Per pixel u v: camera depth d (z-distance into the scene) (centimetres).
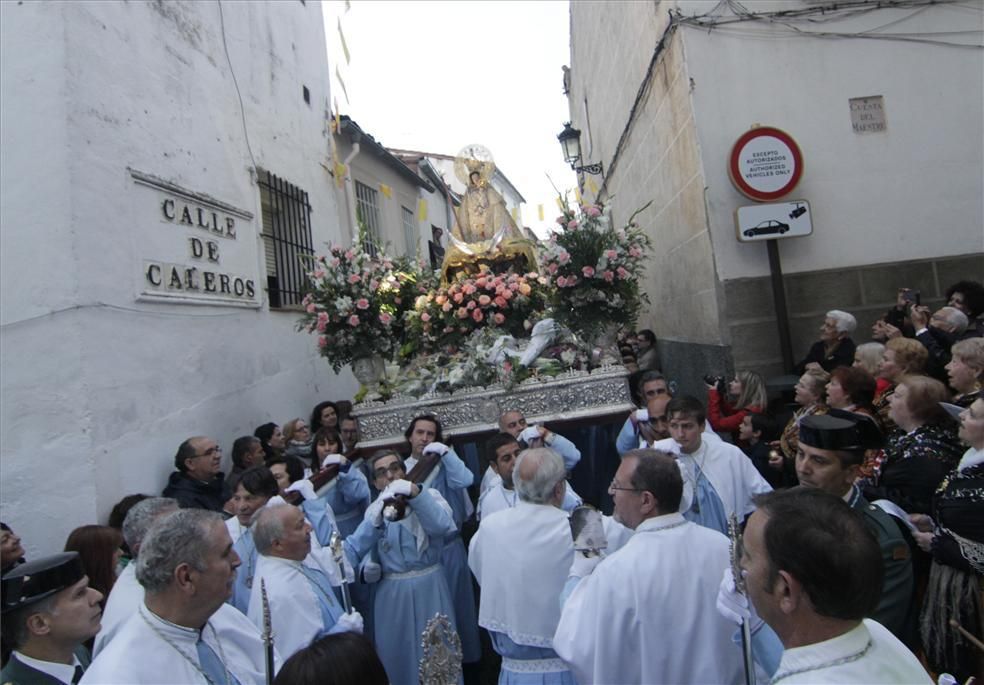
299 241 902
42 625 230
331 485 466
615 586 238
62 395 472
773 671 229
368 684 185
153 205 575
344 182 1110
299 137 945
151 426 539
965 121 666
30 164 482
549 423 584
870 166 666
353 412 609
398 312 716
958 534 263
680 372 869
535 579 306
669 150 792
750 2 673
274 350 783
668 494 248
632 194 1088
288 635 292
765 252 658
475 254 727
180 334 596
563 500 342
